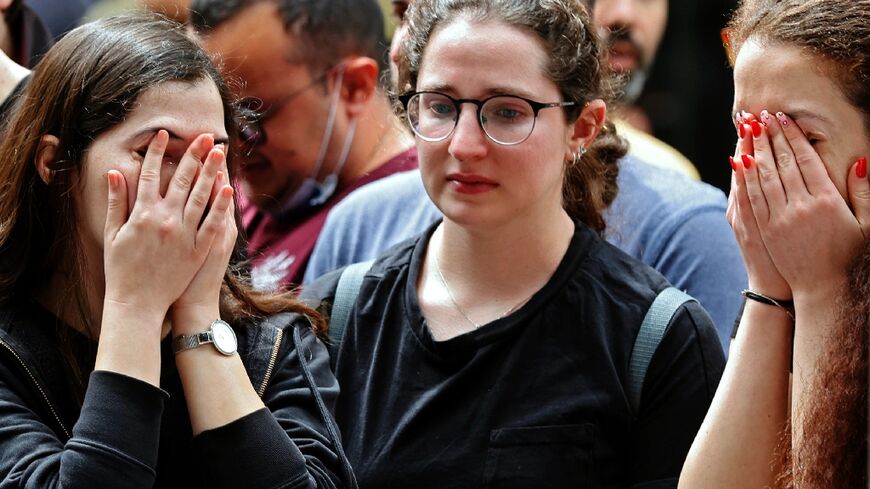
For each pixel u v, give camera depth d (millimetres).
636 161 4781
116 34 3500
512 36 3783
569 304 3855
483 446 3736
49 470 3182
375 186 4906
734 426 3500
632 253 4617
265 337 3615
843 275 3336
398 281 4039
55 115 3465
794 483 3262
